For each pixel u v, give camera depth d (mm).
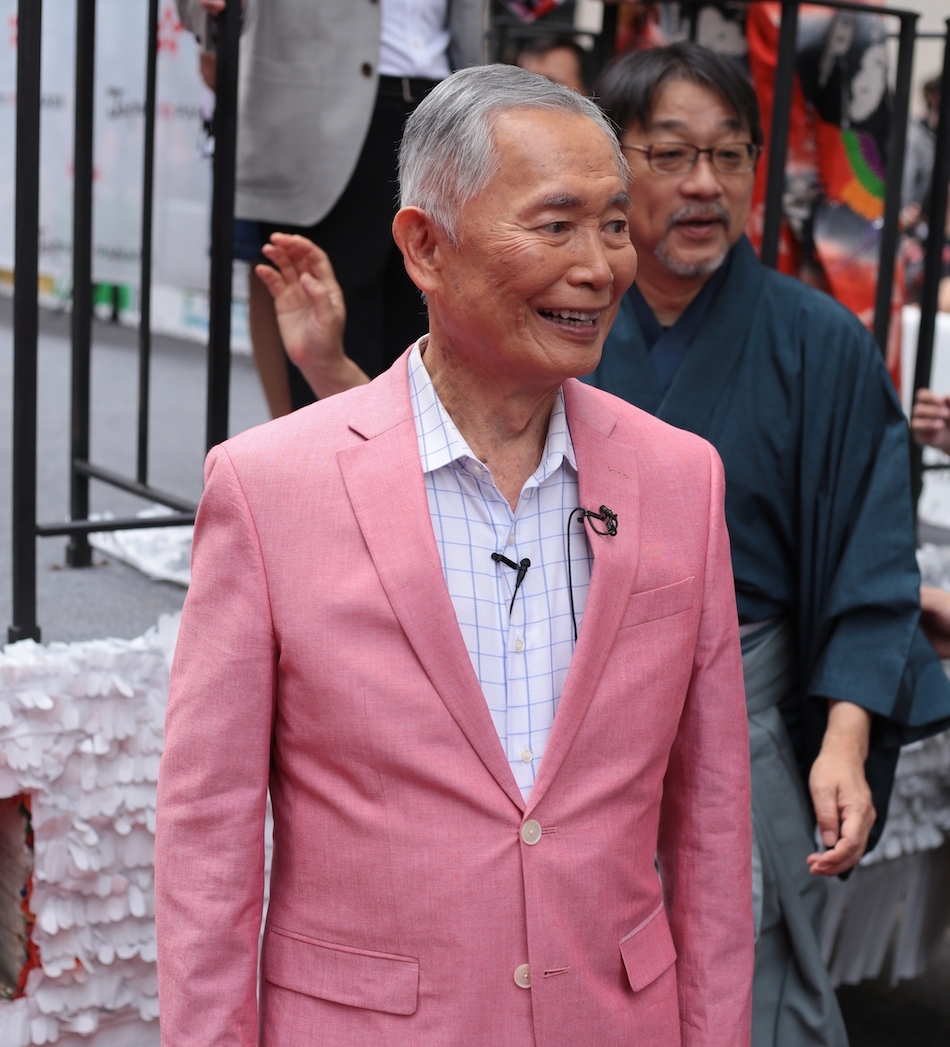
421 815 1447
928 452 5051
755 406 2363
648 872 1591
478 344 1468
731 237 2389
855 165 3977
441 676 1447
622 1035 1515
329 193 3191
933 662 2396
